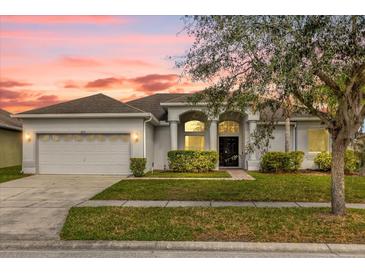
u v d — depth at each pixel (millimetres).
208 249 5516
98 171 16688
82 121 16703
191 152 17438
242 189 11203
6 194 10641
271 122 7664
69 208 8430
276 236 5945
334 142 7367
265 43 5789
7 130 21969
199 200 9414
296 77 5469
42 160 16875
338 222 6746
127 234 6070
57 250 5555
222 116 19109
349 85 6402
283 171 17156
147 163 17438
